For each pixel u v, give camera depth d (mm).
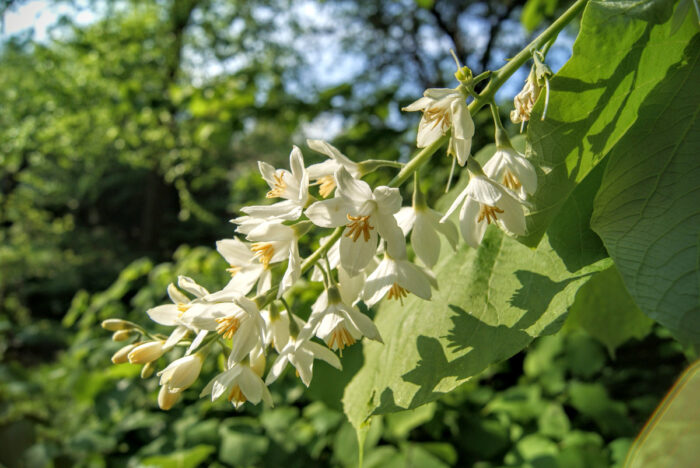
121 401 4348
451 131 1060
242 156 22672
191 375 1089
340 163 1139
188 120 11516
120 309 5527
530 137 922
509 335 995
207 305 1096
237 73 6488
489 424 4465
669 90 869
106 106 14047
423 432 4453
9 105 15898
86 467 4168
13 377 5215
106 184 25234
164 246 24891
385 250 1130
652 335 6438
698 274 695
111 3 15250
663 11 827
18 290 20266
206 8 16312
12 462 4277
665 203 795
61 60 15227
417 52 10992
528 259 1073
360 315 1105
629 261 752
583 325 1654
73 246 23391
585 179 1059
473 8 10172
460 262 1192
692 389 469
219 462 4211
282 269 1172
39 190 23344
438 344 1079
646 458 468
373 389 1183
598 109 885
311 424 4266
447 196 1573
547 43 996
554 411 4746
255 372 1121
